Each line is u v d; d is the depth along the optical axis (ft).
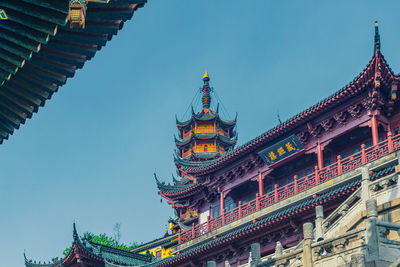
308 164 161.17
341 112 146.41
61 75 46.32
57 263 197.57
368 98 139.64
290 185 162.50
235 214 168.35
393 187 84.07
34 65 44.75
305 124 154.81
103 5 41.39
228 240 153.99
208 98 330.34
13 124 48.19
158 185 203.72
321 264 72.54
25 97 46.73
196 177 189.47
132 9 43.14
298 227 141.38
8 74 43.16
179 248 180.75
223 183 181.57
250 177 172.35
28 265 206.08
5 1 38.99
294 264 76.89
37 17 39.06
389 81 137.18
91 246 199.62
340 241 71.36
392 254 66.28
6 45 41.50
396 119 141.28
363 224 81.51
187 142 307.78
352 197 89.76
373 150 133.18
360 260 63.52
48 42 43.52
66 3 38.27
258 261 86.02
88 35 44.11
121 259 201.77
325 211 134.10
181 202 201.98
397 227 67.21
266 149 163.32
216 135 306.76
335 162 145.59
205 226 176.86
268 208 155.53
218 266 161.07
